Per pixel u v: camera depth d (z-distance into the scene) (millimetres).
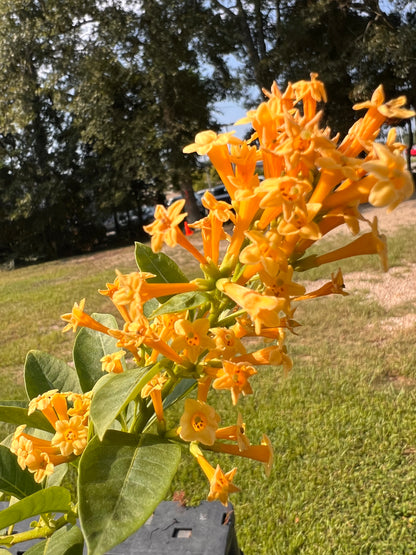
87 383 1500
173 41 18266
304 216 870
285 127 871
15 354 6828
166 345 1044
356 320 6602
